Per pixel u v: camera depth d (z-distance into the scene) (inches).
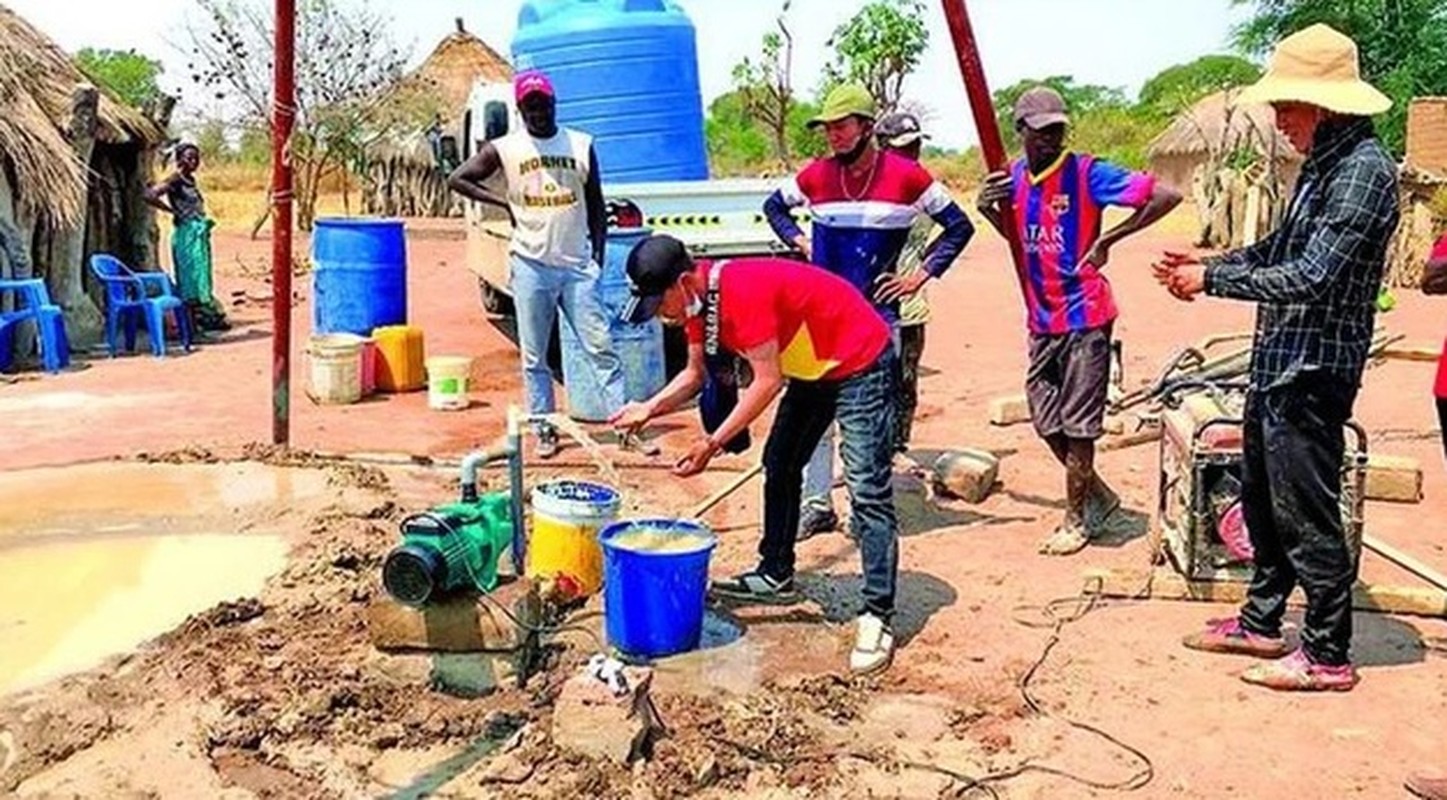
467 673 205.9
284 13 315.0
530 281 335.3
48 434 368.5
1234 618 224.7
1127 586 242.5
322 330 448.1
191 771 182.2
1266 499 207.9
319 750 187.0
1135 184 249.1
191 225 548.4
